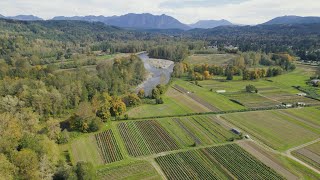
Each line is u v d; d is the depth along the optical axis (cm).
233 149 8862
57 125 9044
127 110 12512
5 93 11925
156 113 12288
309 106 13450
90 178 6388
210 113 12362
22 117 8781
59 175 6381
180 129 10512
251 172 7556
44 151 6881
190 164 7906
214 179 7200
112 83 15338
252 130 10456
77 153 8400
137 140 9494
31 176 5866
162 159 8169
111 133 9912
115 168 7588
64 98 11888
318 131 10450
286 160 8231
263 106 13425
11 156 6084
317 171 7662
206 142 9406
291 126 10900
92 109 10638
